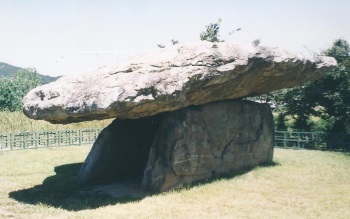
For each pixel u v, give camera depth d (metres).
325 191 9.34
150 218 7.45
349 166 12.48
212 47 9.08
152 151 9.88
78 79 8.41
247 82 10.45
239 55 9.29
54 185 10.34
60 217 7.53
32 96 8.65
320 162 13.25
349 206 8.13
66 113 7.89
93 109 7.66
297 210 7.88
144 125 12.03
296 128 19.44
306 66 11.31
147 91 8.01
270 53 10.04
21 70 63.78
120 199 8.88
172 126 9.83
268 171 11.54
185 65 8.60
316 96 18.17
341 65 17.12
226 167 11.20
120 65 8.50
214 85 9.44
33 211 7.95
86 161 11.13
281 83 11.73
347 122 17.66
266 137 12.76
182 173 9.81
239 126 11.80
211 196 8.93
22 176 11.42
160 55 8.88
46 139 18.03
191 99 9.49
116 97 7.60
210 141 10.70
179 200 8.63
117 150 11.19
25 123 21.59
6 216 7.61
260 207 8.11
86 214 7.69
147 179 9.75
